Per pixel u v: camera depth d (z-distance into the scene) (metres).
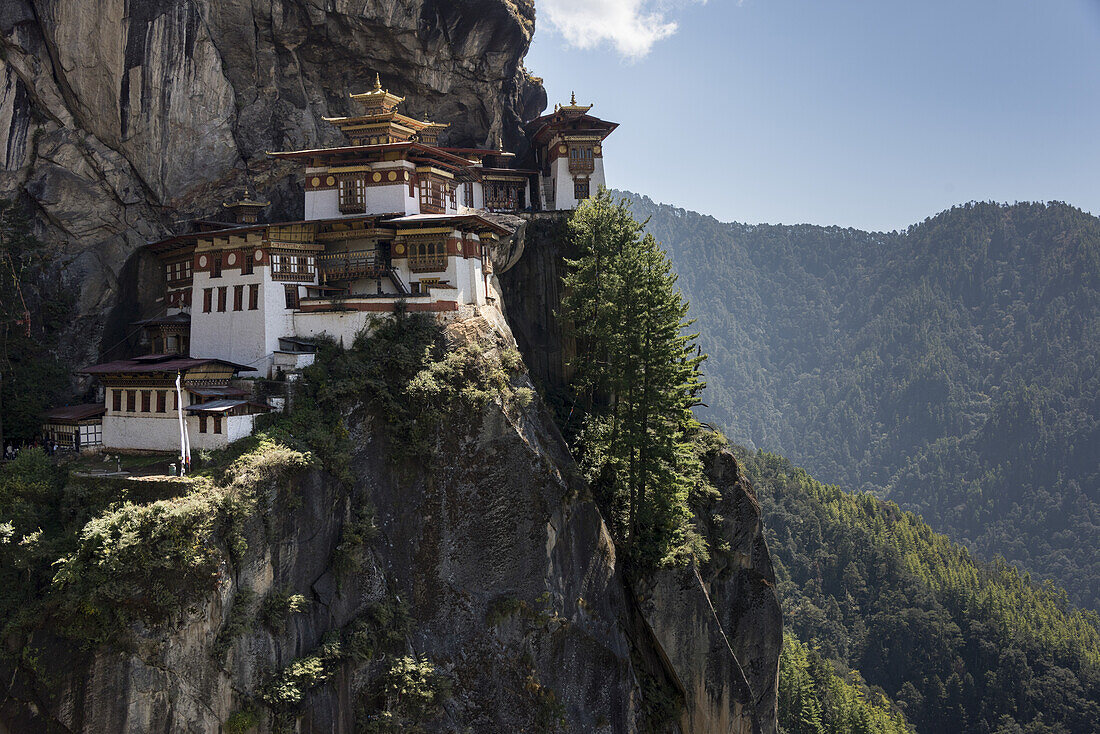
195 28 58.50
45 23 53.97
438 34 70.38
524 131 86.50
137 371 43.34
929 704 120.00
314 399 44.81
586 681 46.12
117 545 33.09
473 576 43.84
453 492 44.06
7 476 38.94
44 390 51.81
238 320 49.97
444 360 46.72
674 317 51.78
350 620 40.06
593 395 61.81
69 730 32.03
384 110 64.31
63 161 56.19
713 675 52.31
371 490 42.94
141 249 58.97
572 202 76.19
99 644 32.50
